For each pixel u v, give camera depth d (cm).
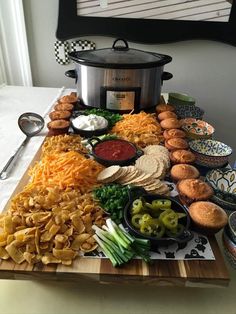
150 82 108
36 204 59
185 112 116
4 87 144
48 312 52
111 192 64
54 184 67
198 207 59
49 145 85
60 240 54
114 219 60
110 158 79
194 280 51
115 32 150
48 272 51
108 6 144
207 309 53
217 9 144
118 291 56
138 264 53
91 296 55
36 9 147
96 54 110
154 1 143
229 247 57
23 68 159
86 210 61
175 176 72
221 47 156
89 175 70
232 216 61
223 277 51
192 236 54
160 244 54
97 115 103
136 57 108
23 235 53
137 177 71
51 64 161
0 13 144
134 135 94
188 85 167
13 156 85
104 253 54
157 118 108
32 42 155
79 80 111
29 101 128
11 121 108
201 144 90
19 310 52
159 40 152
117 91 105
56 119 99
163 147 87
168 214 57
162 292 56
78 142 90
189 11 145
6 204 65
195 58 159
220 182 75
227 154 84
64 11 145
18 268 51
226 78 164
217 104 173
